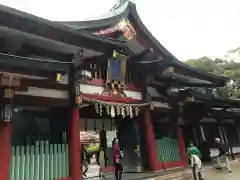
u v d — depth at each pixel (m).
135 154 15.61
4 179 8.47
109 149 16.86
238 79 35.91
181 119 17.64
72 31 9.89
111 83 13.32
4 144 8.70
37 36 9.88
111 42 11.18
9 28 9.09
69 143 10.70
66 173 10.41
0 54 7.77
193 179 14.02
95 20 12.82
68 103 10.95
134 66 15.22
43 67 8.67
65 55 11.43
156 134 17.25
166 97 16.98
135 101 14.35
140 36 15.11
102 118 16.17
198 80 18.45
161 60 15.01
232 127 27.19
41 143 10.07
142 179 12.41
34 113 11.55
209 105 19.94
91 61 11.81
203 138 22.41
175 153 16.80
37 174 9.64
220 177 14.23
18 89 9.22
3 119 8.77
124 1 14.56
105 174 15.88
